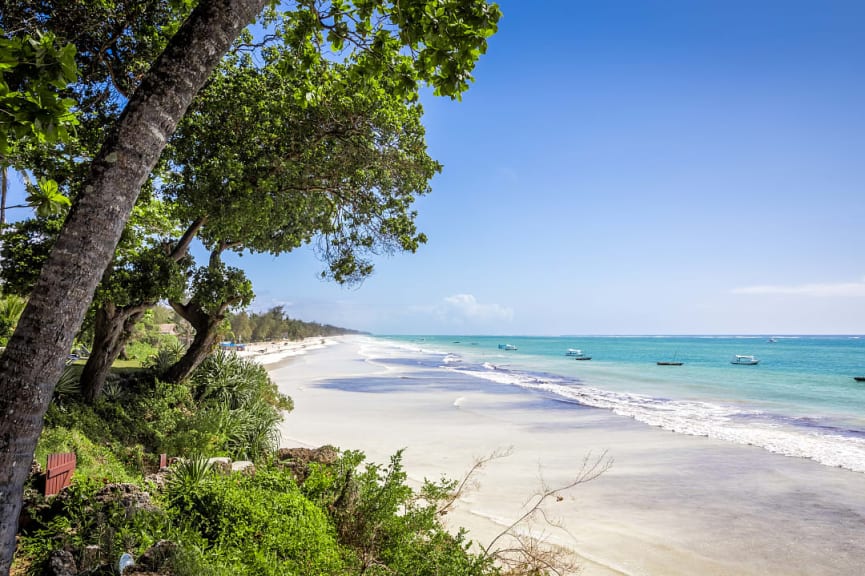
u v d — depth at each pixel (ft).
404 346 483.51
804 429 65.67
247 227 43.50
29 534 15.33
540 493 37.37
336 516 21.30
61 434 27.66
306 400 90.43
